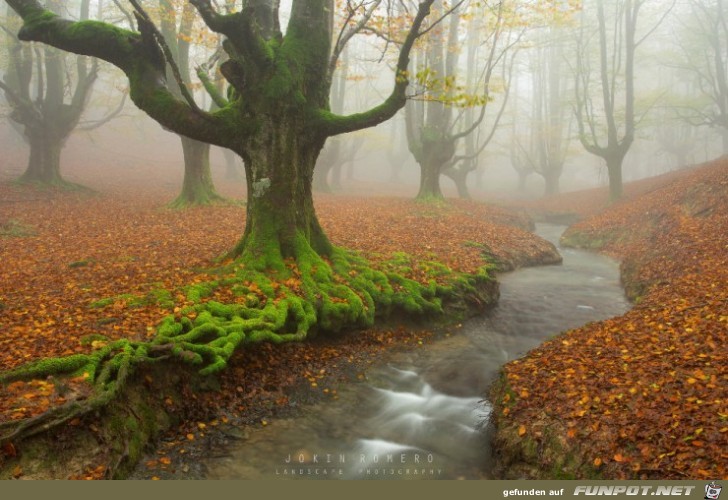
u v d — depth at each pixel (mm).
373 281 10875
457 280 12266
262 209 10320
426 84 9609
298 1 10422
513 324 11719
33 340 6527
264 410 7156
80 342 6543
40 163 23938
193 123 9539
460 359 9664
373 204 26266
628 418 5566
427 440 6844
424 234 17797
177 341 6844
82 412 5211
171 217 18266
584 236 23547
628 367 6730
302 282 9609
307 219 10969
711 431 5000
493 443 6438
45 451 4883
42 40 9367
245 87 9844
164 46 8625
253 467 5949
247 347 7887
